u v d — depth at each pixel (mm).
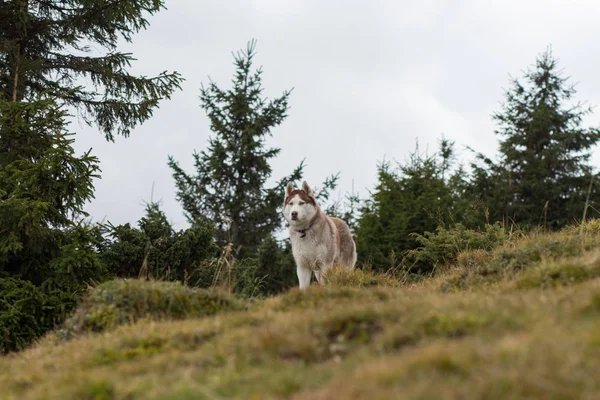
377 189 19594
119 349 5969
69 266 10633
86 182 11414
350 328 5312
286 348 5027
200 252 13211
